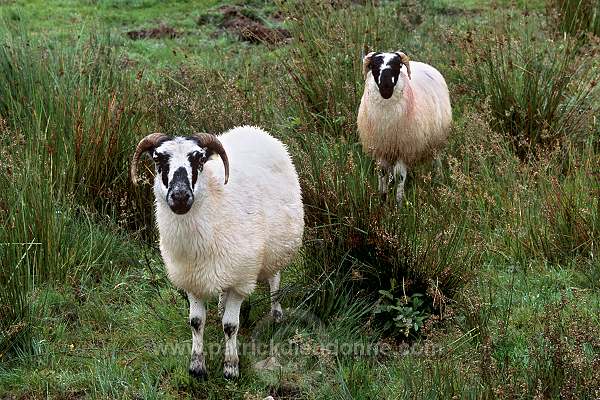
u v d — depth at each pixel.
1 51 8.70
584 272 6.46
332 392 5.26
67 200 7.02
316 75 9.26
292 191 5.84
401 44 10.63
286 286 6.09
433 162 8.24
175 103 8.28
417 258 6.04
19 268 6.09
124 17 14.06
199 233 5.09
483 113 8.30
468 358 5.29
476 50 9.63
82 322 6.11
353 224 6.21
